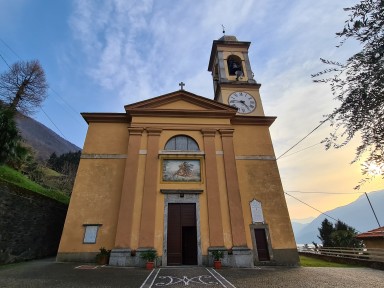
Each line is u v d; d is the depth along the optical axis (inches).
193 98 631.8
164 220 493.4
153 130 577.9
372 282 319.9
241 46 871.7
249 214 533.3
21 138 551.2
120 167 551.8
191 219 507.5
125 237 466.3
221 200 524.1
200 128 593.9
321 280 331.6
